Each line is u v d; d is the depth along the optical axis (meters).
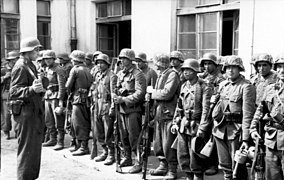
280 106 3.51
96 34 9.91
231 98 3.94
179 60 4.97
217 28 7.23
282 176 3.58
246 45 6.45
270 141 3.56
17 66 4.40
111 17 9.49
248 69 6.42
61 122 6.73
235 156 3.76
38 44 4.56
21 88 4.35
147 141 4.96
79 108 6.24
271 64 4.68
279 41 5.98
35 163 4.52
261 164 3.63
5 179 5.14
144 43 8.33
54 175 5.32
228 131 3.98
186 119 4.48
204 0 7.43
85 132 6.32
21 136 4.46
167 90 4.78
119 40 10.06
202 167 4.45
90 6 9.78
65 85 6.48
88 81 6.31
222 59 5.38
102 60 5.73
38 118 4.53
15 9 9.66
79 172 5.46
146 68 6.19
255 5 6.28
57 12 10.07
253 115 3.81
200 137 4.30
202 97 4.39
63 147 6.80
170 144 4.88
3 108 8.08
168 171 5.13
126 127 5.37
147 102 4.99
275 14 6.01
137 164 5.30
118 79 5.45
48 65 6.77
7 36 9.59
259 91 4.75
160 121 4.96
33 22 9.80
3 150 6.84
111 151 5.73
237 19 6.96
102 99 5.69
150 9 8.16
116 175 5.20
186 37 7.77
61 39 10.14
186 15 7.74
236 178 3.86
